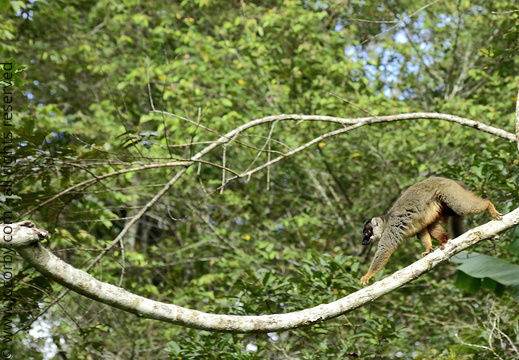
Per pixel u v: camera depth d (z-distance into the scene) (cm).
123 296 571
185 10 1814
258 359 838
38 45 1609
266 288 884
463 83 1678
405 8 1653
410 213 786
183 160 785
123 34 1822
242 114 1554
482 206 739
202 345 846
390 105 1413
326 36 1540
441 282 1230
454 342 1099
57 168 816
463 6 1559
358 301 626
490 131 782
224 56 1675
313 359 877
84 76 1794
